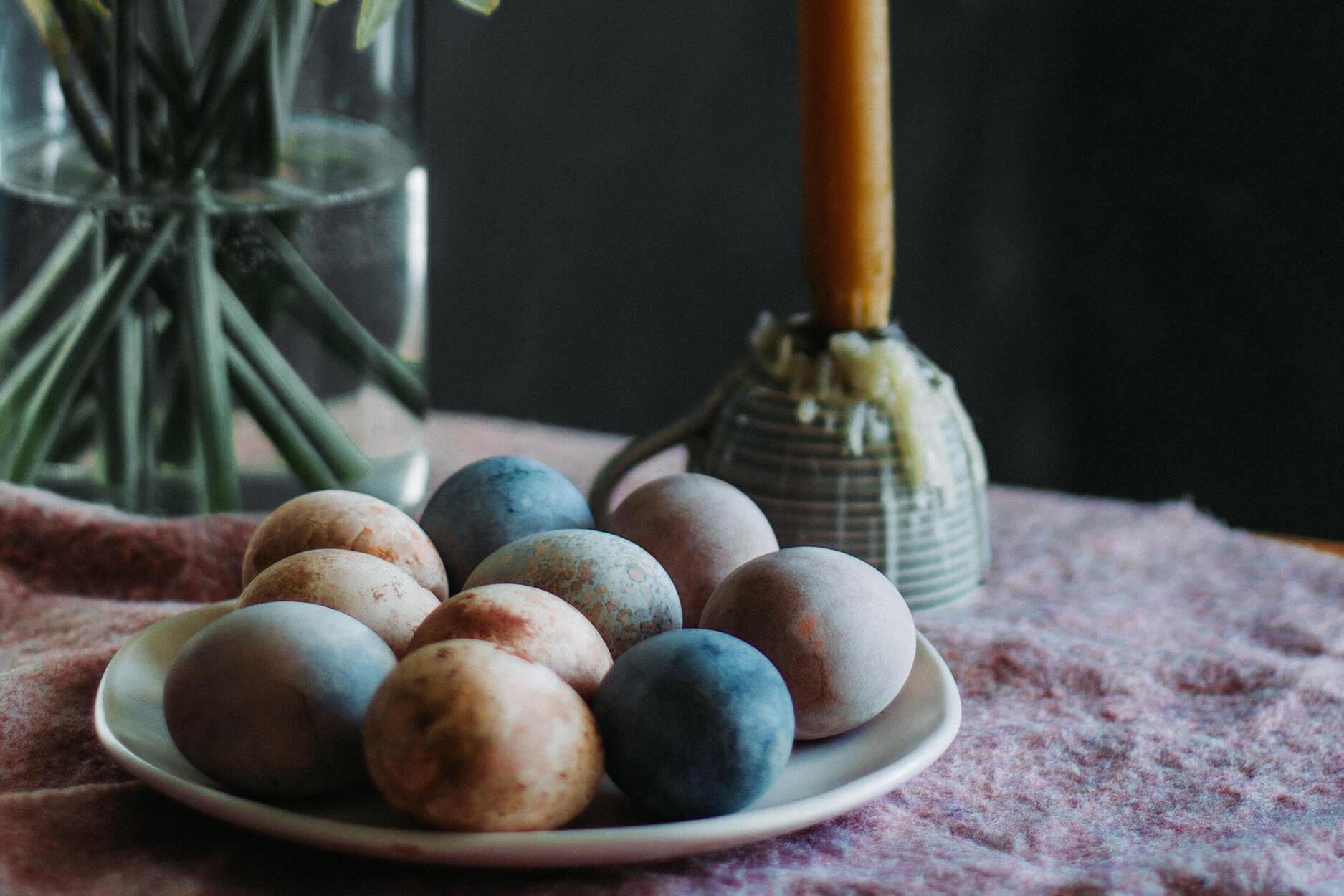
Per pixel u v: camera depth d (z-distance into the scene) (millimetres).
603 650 622
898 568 810
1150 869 617
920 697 665
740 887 610
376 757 581
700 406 847
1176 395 1542
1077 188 1521
